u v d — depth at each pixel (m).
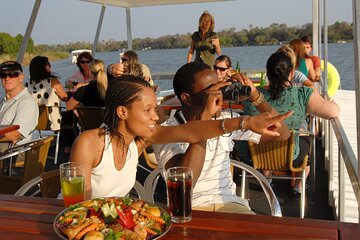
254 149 3.02
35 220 1.40
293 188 3.69
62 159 5.10
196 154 1.70
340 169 2.74
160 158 1.93
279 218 1.38
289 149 2.95
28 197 1.62
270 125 1.50
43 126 4.78
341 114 6.97
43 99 4.78
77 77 6.45
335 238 1.22
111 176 1.68
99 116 4.34
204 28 6.54
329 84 7.59
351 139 5.32
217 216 1.40
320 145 5.49
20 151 2.80
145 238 1.17
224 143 1.98
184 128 1.66
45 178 2.02
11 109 3.54
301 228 1.29
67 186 1.43
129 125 1.64
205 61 6.61
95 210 1.30
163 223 1.27
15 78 3.50
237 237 1.24
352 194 3.61
